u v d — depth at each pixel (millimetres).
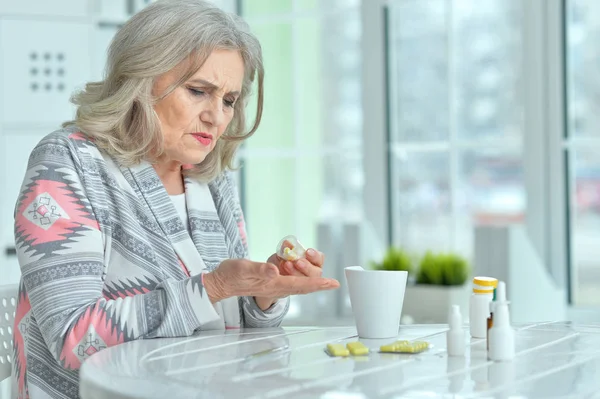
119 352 1245
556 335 1392
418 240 3447
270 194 3852
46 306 1387
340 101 3654
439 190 3379
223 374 1090
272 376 1078
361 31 3529
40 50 3385
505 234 2895
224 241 1702
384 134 3506
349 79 3629
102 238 1497
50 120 3400
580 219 3068
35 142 3389
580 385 1018
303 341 1363
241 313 1616
